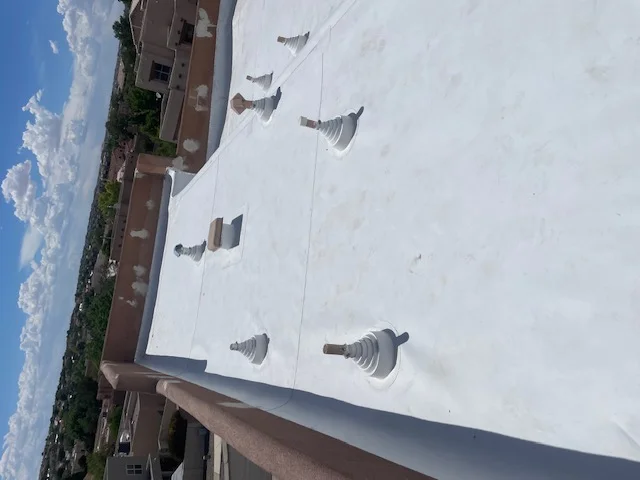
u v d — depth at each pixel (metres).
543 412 3.10
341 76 6.00
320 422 5.00
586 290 2.98
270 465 3.89
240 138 8.84
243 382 6.95
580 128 3.15
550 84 3.38
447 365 3.83
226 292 8.17
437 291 4.04
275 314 6.49
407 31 4.97
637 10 2.93
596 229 2.98
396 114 4.91
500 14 3.88
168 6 20.48
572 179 3.15
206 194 10.08
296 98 7.02
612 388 2.79
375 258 4.84
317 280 5.73
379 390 4.45
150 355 11.58
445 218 4.08
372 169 5.11
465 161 3.97
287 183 6.85
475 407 3.54
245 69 10.86
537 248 3.29
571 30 3.29
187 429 22.39
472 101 4.01
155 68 22.28
